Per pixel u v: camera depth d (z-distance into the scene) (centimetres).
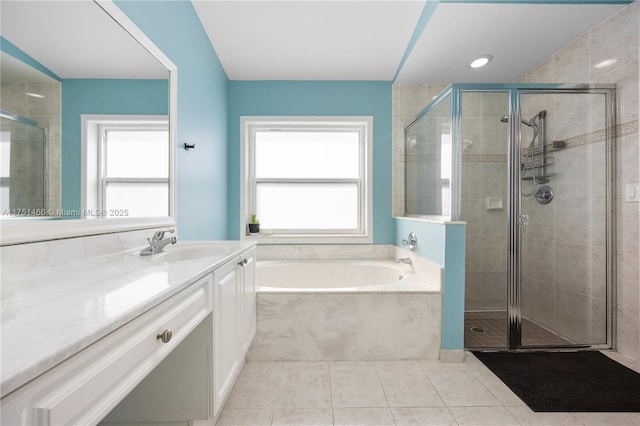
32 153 86
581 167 204
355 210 306
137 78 131
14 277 80
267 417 137
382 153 288
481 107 210
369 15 197
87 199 107
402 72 258
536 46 216
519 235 207
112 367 56
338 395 153
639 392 153
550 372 173
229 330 131
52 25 92
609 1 173
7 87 79
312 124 296
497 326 227
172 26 161
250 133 299
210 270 105
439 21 185
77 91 102
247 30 211
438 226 197
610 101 192
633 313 185
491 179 223
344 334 188
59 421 44
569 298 208
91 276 87
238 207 286
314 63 256
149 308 66
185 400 115
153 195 146
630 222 186
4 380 35
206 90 215
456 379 167
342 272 272
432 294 188
